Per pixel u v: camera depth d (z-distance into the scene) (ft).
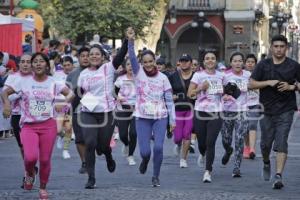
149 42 166.40
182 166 50.72
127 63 52.37
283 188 40.83
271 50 41.14
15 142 69.97
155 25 166.20
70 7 144.97
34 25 89.92
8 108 35.88
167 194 36.99
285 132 40.14
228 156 50.57
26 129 35.73
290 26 216.54
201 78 44.06
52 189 39.24
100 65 40.16
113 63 39.99
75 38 147.64
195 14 196.95
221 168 50.34
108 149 40.68
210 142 43.16
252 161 54.70
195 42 201.36
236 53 51.42
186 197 36.06
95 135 39.50
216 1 196.75
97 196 36.17
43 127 35.70
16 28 81.05
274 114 40.37
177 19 199.00
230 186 41.52
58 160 54.39
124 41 40.09
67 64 56.59
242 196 36.68
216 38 199.41
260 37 214.90
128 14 149.18
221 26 197.06
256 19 201.67
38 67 35.60
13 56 80.28
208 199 35.53
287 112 40.14
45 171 35.45
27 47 84.79
